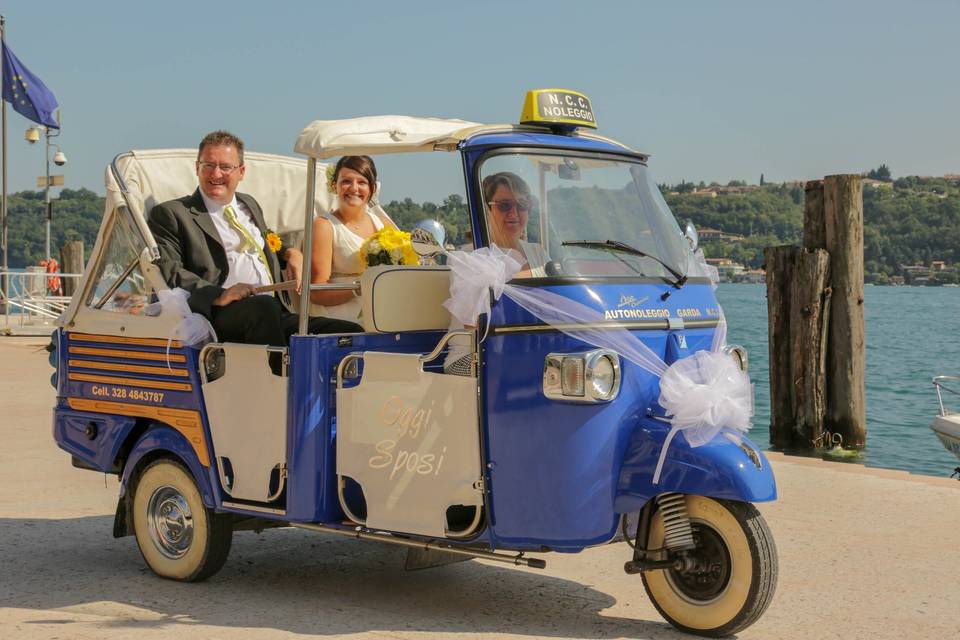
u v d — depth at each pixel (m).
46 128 31.91
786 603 6.11
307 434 5.89
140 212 6.74
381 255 6.46
